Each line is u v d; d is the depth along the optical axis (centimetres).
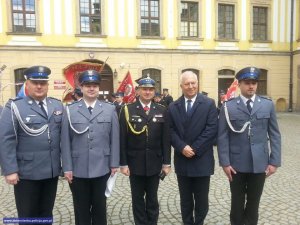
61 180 672
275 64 2345
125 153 419
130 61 2052
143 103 430
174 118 426
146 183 432
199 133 417
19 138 364
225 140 401
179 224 459
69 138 383
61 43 1934
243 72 392
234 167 398
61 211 514
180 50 2127
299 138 1225
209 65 2195
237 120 393
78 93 693
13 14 1869
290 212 495
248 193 406
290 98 2377
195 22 2178
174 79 2134
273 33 2333
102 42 2003
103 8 1992
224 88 2258
